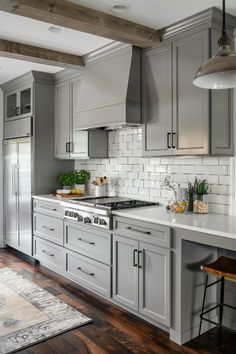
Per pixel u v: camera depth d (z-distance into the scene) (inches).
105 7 105.9
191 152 114.8
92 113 148.8
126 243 120.0
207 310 111.2
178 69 118.8
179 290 102.6
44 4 98.6
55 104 188.9
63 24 107.6
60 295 138.1
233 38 114.2
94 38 133.2
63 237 157.1
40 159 184.2
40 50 143.5
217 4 102.8
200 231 95.1
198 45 111.5
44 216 172.1
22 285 148.6
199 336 107.6
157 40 123.9
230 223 101.2
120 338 105.3
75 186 183.9
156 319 109.3
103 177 171.8
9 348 98.1
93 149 166.6
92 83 151.7
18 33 128.3
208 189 124.5
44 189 186.1
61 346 100.3
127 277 120.4
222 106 113.4
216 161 122.0
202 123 110.8
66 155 180.1
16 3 94.6
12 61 162.6
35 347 99.6
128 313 122.2
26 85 187.8
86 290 143.6
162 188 143.5
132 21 115.5
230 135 116.5
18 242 194.9
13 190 198.7
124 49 134.8
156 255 109.0
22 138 189.2
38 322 114.2
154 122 129.2
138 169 155.3
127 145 160.7
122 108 131.6
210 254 111.3
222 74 81.6
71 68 158.2
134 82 133.0
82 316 119.0
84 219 139.5
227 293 113.6
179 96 118.7
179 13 109.4
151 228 110.0
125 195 163.0
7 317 117.6
